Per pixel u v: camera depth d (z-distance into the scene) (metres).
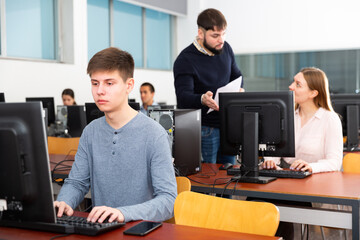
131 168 1.61
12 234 1.29
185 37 9.02
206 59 3.11
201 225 1.56
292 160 2.78
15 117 1.22
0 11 5.50
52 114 5.54
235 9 8.60
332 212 1.95
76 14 6.35
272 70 8.49
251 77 8.66
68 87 6.23
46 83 5.89
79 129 5.27
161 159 1.59
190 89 3.08
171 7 8.43
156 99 8.35
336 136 2.61
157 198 1.53
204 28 2.91
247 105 2.33
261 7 8.39
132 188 1.61
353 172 2.55
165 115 2.43
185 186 1.96
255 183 2.23
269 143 2.30
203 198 1.58
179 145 2.45
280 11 8.25
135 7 7.97
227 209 1.53
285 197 2.01
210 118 3.04
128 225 1.38
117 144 1.61
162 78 8.52
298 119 2.79
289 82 8.38
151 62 8.47
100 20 7.20
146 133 1.60
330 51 8.05
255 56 8.60
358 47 7.74
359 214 1.87
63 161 2.88
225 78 3.19
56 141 3.79
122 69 1.51
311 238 3.30
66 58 6.38
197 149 2.58
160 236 1.27
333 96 3.88
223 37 2.94
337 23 7.85
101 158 1.64
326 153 2.64
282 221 2.12
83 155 1.72
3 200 1.27
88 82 6.56
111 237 1.26
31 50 5.95
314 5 7.99
